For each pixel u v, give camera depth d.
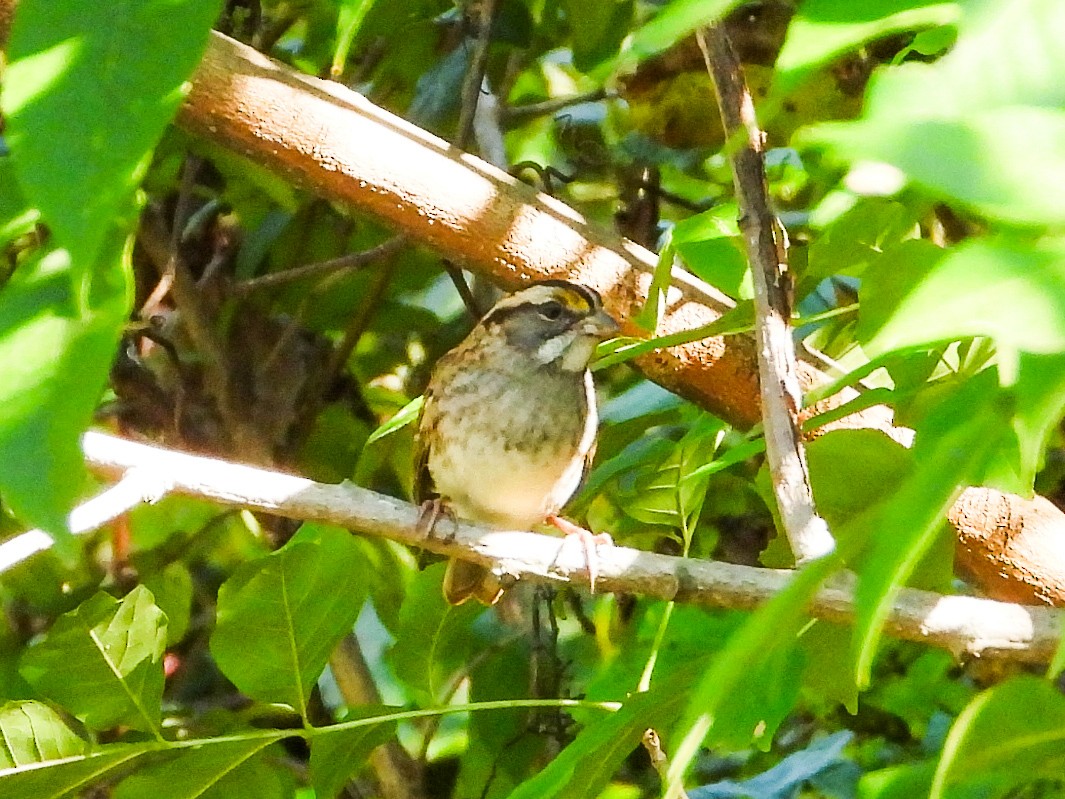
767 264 4.95
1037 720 3.88
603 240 6.77
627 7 9.27
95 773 5.79
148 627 5.96
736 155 5.01
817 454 5.58
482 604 8.12
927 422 3.45
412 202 6.31
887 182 3.87
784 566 6.56
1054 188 2.10
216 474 5.75
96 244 2.60
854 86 8.08
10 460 2.72
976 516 5.87
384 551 9.94
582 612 10.81
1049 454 7.66
